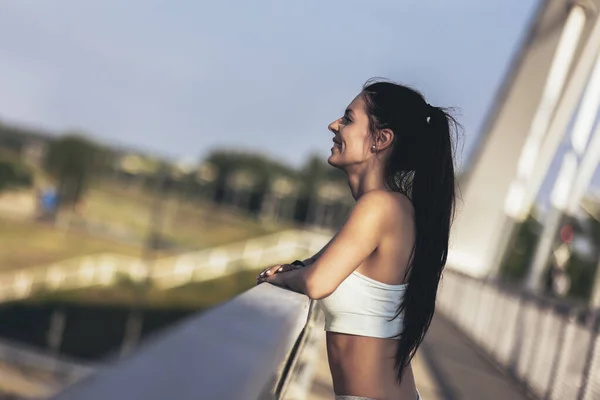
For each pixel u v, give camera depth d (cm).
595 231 4950
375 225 222
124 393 78
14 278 8212
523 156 1984
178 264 9625
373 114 240
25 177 13275
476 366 1181
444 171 237
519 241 6222
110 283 8250
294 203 14362
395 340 228
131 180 16538
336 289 224
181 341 108
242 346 118
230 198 15375
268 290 200
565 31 1742
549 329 976
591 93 2000
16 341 6294
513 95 1962
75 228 12175
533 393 985
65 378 5278
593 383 759
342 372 227
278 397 195
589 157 2023
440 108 243
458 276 1941
